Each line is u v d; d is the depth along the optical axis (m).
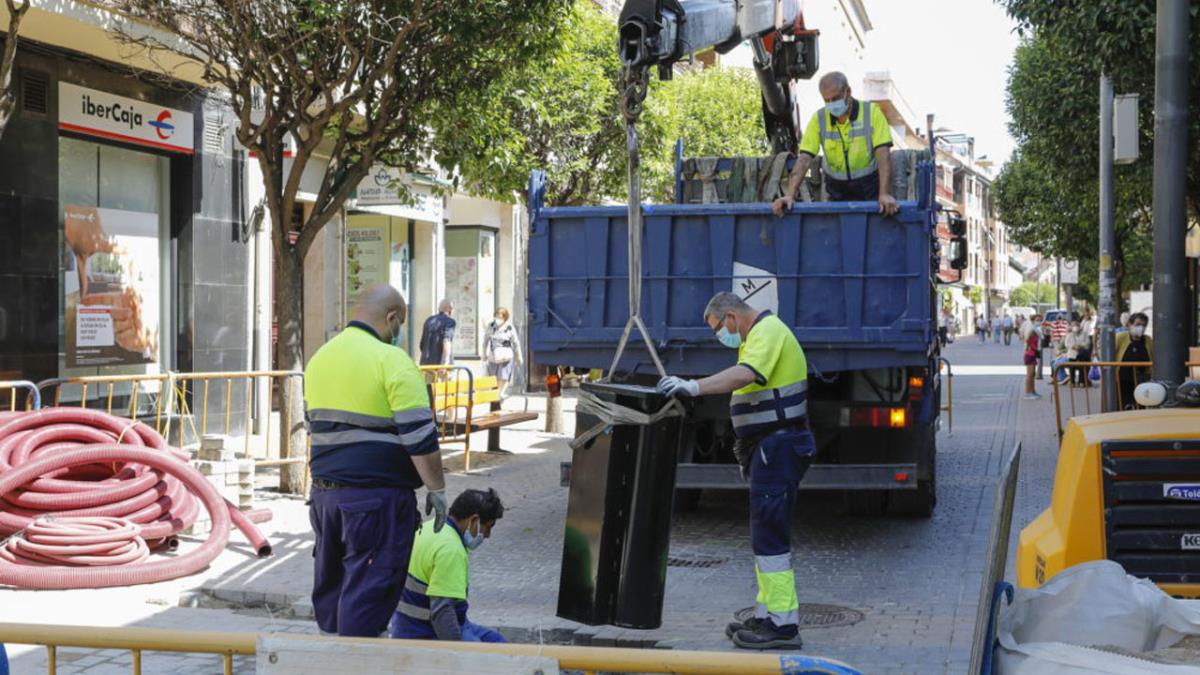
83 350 15.70
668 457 6.16
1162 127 10.53
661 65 7.10
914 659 7.14
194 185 17.56
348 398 5.70
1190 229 24.31
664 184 20.97
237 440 18.02
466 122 13.82
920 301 9.83
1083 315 40.97
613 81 20.06
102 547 9.06
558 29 13.59
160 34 14.77
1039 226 42.00
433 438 5.70
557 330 10.55
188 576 9.33
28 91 14.64
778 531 7.50
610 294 10.47
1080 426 5.32
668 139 20.30
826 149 10.54
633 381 10.52
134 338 16.64
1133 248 43.25
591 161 19.97
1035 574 5.36
